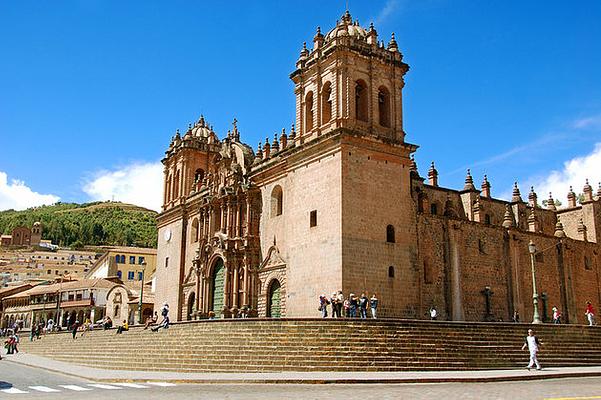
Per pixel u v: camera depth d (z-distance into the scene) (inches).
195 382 1252.5
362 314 1781.5
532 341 1526.8
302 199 2177.7
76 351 2273.6
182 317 2947.8
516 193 3120.1
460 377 1254.9
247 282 2409.0
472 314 2320.4
